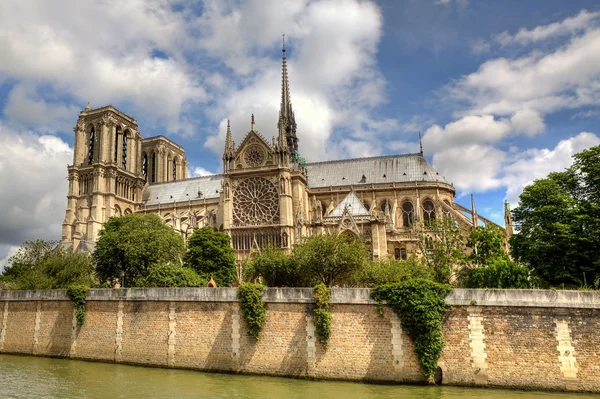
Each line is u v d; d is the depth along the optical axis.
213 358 45.72
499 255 68.00
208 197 141.75
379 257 79.31
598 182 56.19
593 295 37.25
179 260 84.62
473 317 39.38
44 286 66.44
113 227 88.38
